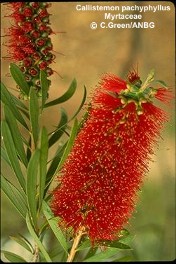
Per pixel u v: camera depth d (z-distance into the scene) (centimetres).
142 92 50
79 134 51
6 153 52
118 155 50
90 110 52
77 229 52
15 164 51
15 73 53
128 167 51
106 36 110
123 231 53
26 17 54
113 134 50
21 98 54
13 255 54
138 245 85
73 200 51
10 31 54
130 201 52
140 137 50
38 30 54
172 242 90
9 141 51
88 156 51
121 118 50
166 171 97
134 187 52
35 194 51
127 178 51
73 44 110
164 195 97
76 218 52
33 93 51
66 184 52
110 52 111
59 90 108
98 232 52
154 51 109
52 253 57
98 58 110
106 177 51
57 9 108
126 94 50
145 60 109
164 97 51
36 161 50
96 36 110
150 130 51
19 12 54
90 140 51
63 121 56
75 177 51
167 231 92
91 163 51
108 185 51
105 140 50
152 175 98
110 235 52
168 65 109
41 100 54
